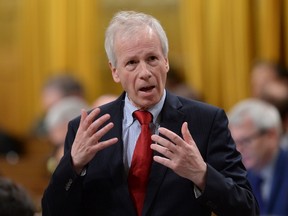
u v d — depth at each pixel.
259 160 7.03
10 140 12.13
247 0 11.38
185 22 11.80
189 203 3.92
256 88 9.89
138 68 3.90
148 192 3.94
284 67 9.87
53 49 12.36
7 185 3.94
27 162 10.04
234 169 3.97
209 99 11.62
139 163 3.99
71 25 12.31
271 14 11.20
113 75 4.07
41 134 11.11
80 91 10.07
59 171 3.89
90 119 3.84
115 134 4.09
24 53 12.61
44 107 11.27
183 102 4.17
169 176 3.95
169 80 10.64
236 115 7.13
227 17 11.48
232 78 11.47
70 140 4.16
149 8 12.42
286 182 7.00
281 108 8.30
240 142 7.03
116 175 4.00
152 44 3.91
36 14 12.48
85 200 4.05
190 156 3.71
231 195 3.78
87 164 4.01
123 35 3.93
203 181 3.76
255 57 11.41
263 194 7.04
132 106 4.12
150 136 4.04
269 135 7.02
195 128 4.05
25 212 3.91
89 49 12.30
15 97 12.73
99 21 12.52
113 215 3.97
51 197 3.93
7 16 12.77
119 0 12.52
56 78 10.12
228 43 11.48
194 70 11.67
